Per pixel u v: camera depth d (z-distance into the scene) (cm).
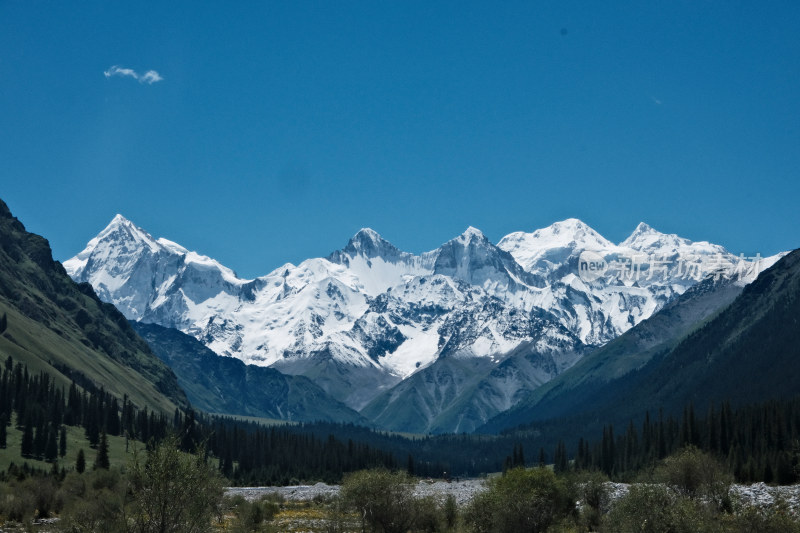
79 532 8688
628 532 9662
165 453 7056
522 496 11388
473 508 11775
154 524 6950
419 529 11906
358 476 11781
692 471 13162
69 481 16550
